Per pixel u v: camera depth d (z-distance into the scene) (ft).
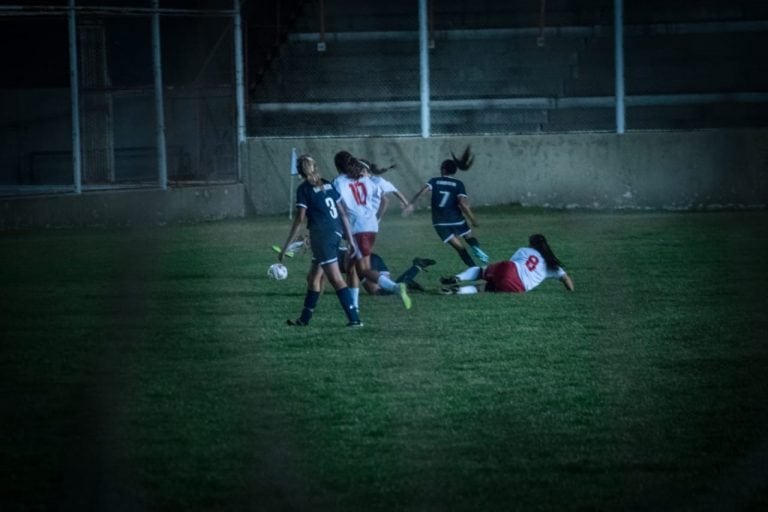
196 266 189.98
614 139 285.02
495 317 137.80
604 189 286.66
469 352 116.98
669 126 322.55
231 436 86.63
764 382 103.76
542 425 89.45
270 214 291.99
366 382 103.86
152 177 306.55
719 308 143.64
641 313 140.26
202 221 276.41
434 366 110.42
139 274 180.34
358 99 328.49
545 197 287.89
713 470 78.13
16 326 134.41
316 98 333.83
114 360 114.52
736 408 94.48
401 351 117.80
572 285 157.17
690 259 191.83
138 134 333.42
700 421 90.53
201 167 326.44
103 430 88.22
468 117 324.39
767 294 154.61
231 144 322.55
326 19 349.61
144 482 76.07
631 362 112.27
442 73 332.60
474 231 239.30
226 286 166.91
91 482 76.18
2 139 324.19
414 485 75.36
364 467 79.15
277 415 92.43
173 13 273.95
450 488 74.69
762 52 333.42
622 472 77.87
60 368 110.83
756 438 85.66
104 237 237.45
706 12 340.80
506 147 287.28
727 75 331.77
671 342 122.31
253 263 194.18
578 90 329.31
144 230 253.65
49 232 248.11
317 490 74.49
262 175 291.58
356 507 71.36
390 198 288.71
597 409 94.22
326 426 89.30
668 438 85.81
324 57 339.36
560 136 286.05
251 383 103.71
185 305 149.18
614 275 173.68
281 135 322.55
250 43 348.38
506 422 90.33
